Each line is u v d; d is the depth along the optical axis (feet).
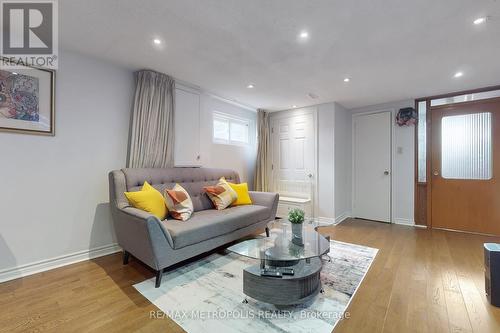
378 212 14.01
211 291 6.16
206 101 11.94
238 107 14.20
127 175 8.19
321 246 6.53
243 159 14.75
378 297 5.91
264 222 10.38
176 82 10.44
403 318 5.11
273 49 7.55
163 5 5.53
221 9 5.66
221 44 7.29
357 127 14.74
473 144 11.61
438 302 5.70
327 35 6.73
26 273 6.94
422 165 12.90
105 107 8.61
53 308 5.41
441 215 12.35
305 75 9.62
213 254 8.73
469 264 7.88
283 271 5.62
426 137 12.72
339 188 13.89
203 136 11.80
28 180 7.00
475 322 4.98
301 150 14.46
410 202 13.04
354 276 6.99
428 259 8.29
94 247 8.36
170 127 10.07
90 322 4.94
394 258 8.36
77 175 7.96
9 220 6.70
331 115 13.37
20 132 6.84
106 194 8.65
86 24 6.31
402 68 8.90
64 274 7.04
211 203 10.34
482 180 11.43
